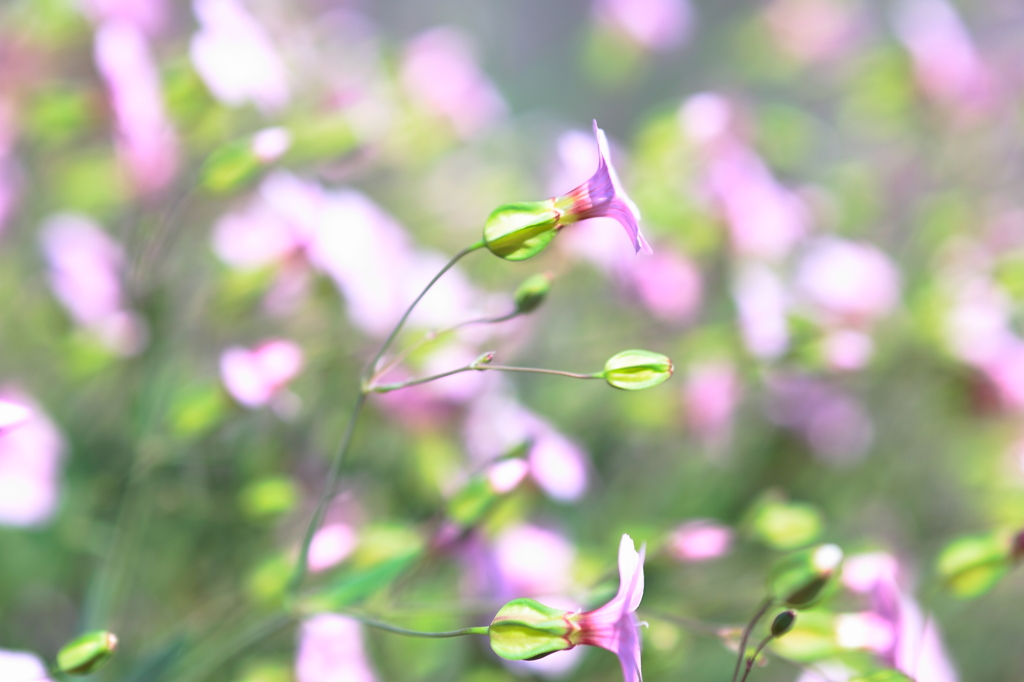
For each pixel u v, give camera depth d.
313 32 0.84
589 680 0.60
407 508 0.63
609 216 0.53
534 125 1.11
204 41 0.61
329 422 0.62
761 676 0.66
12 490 0.60
